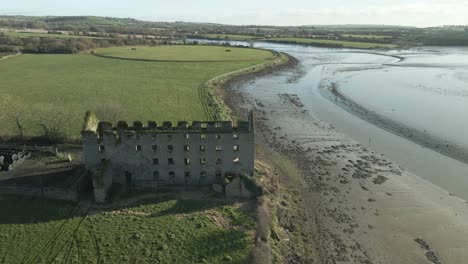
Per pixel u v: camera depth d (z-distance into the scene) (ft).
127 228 185.57
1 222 187.32
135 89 499.10
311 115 402.72
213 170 232.12
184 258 165.78
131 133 221.25
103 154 225.15
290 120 383.86
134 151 224.94
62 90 488.44
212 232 184.03
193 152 227.40
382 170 267.39
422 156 291.38
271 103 452.35
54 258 164.66
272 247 178.91
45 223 188.03
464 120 373.20
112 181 227.40
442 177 256.11
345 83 573.74
